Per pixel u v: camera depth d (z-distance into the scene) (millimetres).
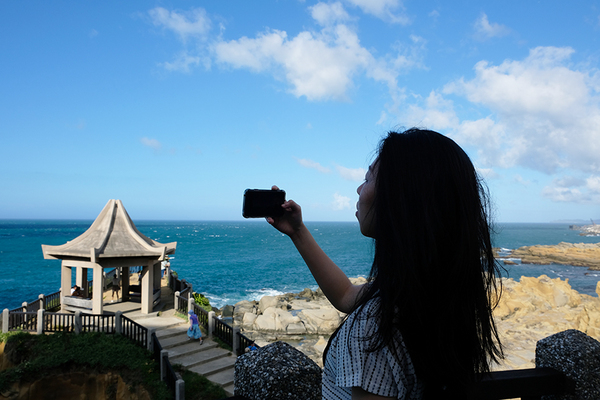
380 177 1040
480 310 965
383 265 960
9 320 13250
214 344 13438
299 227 1510
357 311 989
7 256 76938
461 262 906
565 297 25562
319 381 1451
